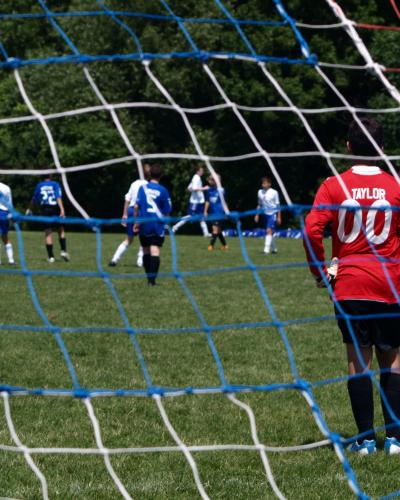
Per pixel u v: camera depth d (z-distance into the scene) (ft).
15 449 18.78
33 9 198.59
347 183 24.67
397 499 20.94
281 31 162.20
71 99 176.14
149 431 27.14
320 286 25.50
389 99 148.56
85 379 33.81
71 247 108.06
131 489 21.94
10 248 81.87
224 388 18.22
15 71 19.97
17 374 34.53
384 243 24.61
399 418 24.72
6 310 52.13
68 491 21.67
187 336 43.47
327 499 21.21
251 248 109.40
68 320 48.55
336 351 39.81
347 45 161.58
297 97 166.09
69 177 182.91
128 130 177.78
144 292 61.46
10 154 185.68
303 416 28.86
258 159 181.88
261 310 53.16
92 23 172.76
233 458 24.61
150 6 170.60
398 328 24.85
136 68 173.58
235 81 169.68
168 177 192.34
